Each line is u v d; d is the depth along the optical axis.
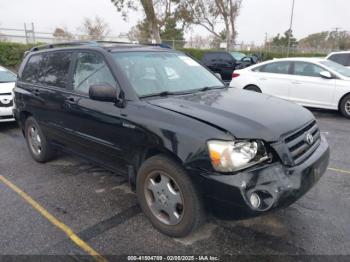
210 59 17.02
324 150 3.08
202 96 3.38
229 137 2.47
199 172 2.52
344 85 7.81
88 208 3.51
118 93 3.23
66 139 4.09
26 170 4.64
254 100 3.38
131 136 3.04
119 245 2.86
